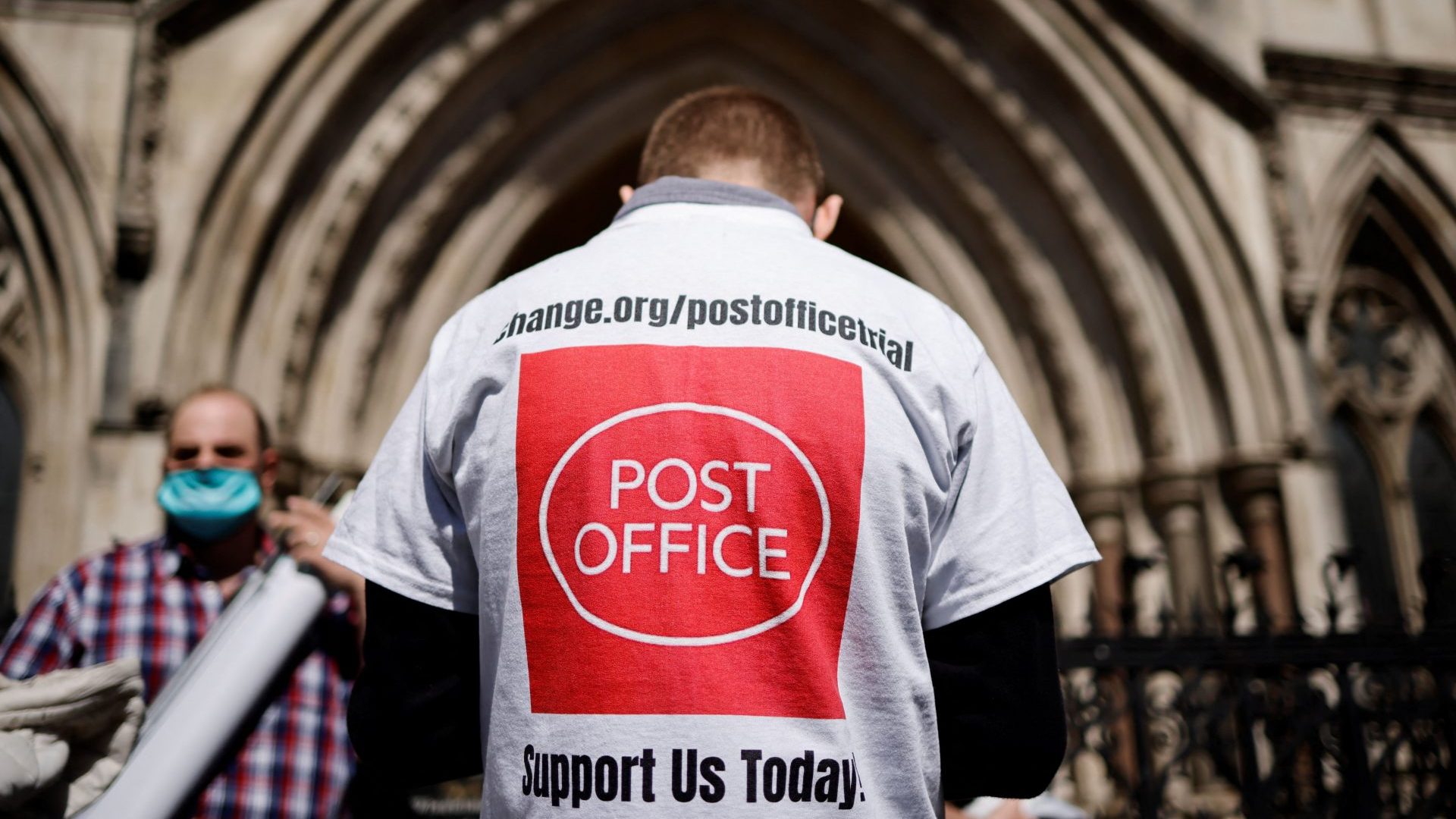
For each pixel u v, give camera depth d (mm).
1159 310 8977
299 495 7742
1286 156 9086
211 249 7480
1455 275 10148
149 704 2594
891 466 1160
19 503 7648
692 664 1069
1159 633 4484
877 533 1135
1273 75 9984
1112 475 8922
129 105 7520
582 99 9430
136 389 7105
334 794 2619
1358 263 10266
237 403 3016
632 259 1279
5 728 1902
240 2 7934
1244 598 8188
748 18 9484
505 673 1133
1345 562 4559
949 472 1229
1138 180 8922
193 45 7801
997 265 9523
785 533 1107
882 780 1087
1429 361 10188
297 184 7938
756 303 1222
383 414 8469
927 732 1145
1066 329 9234
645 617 1087
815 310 1226
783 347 1188
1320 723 4355
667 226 1335
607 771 1052
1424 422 10172
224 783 2520
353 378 8242
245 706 2230
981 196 9367
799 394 1159
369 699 1243
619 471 1139
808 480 1127
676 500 1123
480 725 1229
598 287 1255
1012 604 1213
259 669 2258
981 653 1193
